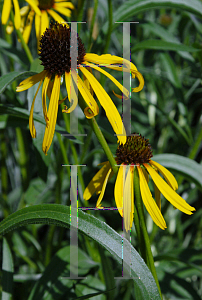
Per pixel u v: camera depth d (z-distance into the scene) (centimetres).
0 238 76
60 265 58
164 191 47
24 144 73
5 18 57
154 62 114
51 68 46
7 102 73
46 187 69
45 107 46
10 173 88
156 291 44
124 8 64
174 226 85
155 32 76
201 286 75
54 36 46
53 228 67
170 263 65
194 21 80
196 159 99
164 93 107
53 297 56
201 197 94
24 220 46
